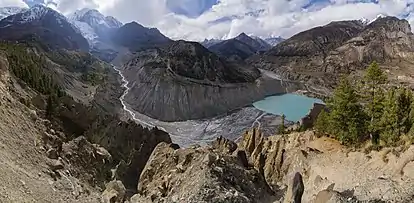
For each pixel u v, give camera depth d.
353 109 67.25
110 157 62.88
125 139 92.50
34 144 44.12
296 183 30.30
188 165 45.00
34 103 68.06
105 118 102.88
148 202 40.41
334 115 69.00
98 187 45.62
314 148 67.31
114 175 56.75
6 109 48.22
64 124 78.44
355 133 65.75
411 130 56.19
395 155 51.44
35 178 34.28
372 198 33.34
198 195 34.78
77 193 36.56
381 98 66.06
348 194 35.47
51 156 43.78
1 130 41.16
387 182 36.25
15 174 31.59
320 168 58.81
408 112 59.88
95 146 62.69
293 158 65.88
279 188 47.69
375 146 58.34
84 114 92.00
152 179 50.00
